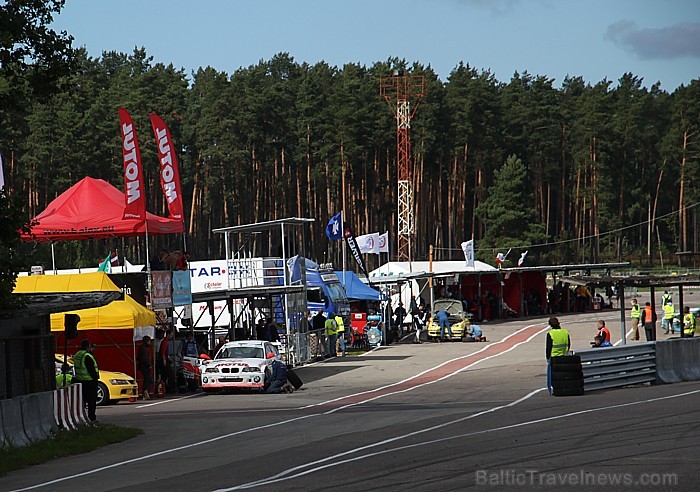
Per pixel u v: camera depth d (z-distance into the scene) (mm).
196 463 25297
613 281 54938
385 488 19453
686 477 19422
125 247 166750
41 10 34688
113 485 22047
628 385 45438
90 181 59969
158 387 52844
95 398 37781
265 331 69562
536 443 25578
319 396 49406
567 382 41625
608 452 23359
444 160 198750
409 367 65688
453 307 96188
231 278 72812
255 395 51688
